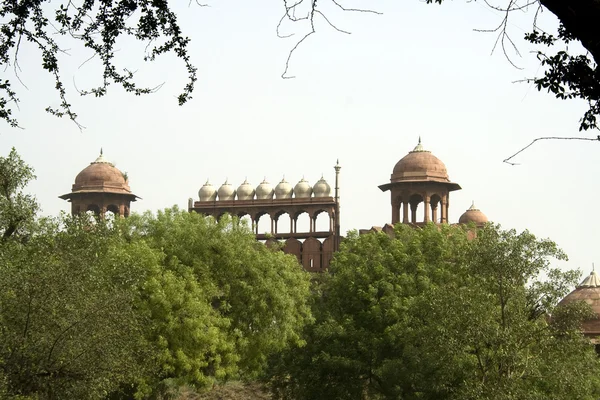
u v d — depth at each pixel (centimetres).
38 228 2902
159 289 3481
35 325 2406
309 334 4109
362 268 3903
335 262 4084
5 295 2386
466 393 2684
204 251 3903
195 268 3841
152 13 1182
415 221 6650
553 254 2873
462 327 2742
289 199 6606
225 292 3878
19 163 2853
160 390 4500
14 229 2816
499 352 2694
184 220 3997
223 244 3938
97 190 6975
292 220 6606
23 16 1159
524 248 2872
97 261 2833
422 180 6266
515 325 2795
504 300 2831
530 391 2744
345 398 3856
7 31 1158
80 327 2434
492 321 2741
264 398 5019
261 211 6688
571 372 2819
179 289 3575
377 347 3697
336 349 3800
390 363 3534
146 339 3472
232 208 6744
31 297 2359
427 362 3200
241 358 3934
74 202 7069
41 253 2705
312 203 6556
